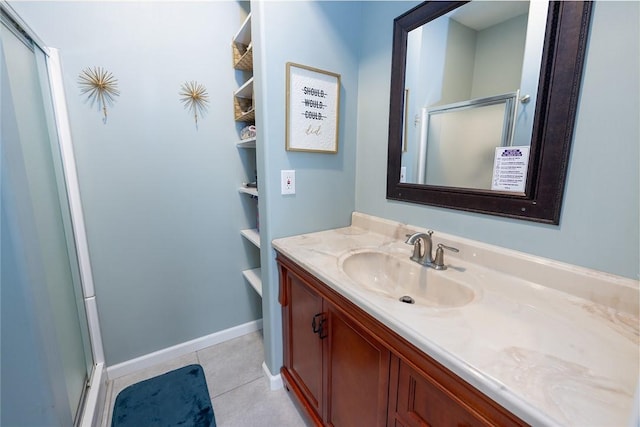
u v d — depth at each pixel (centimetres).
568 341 60
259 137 132
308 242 133
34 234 89
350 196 159
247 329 204
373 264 121
